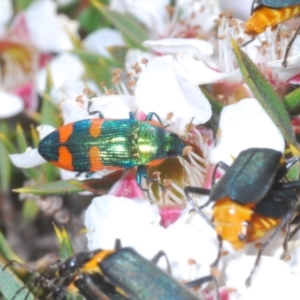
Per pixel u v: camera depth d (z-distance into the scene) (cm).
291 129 11
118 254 10
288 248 10
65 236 11
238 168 10
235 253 10
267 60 12
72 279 10
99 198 11
